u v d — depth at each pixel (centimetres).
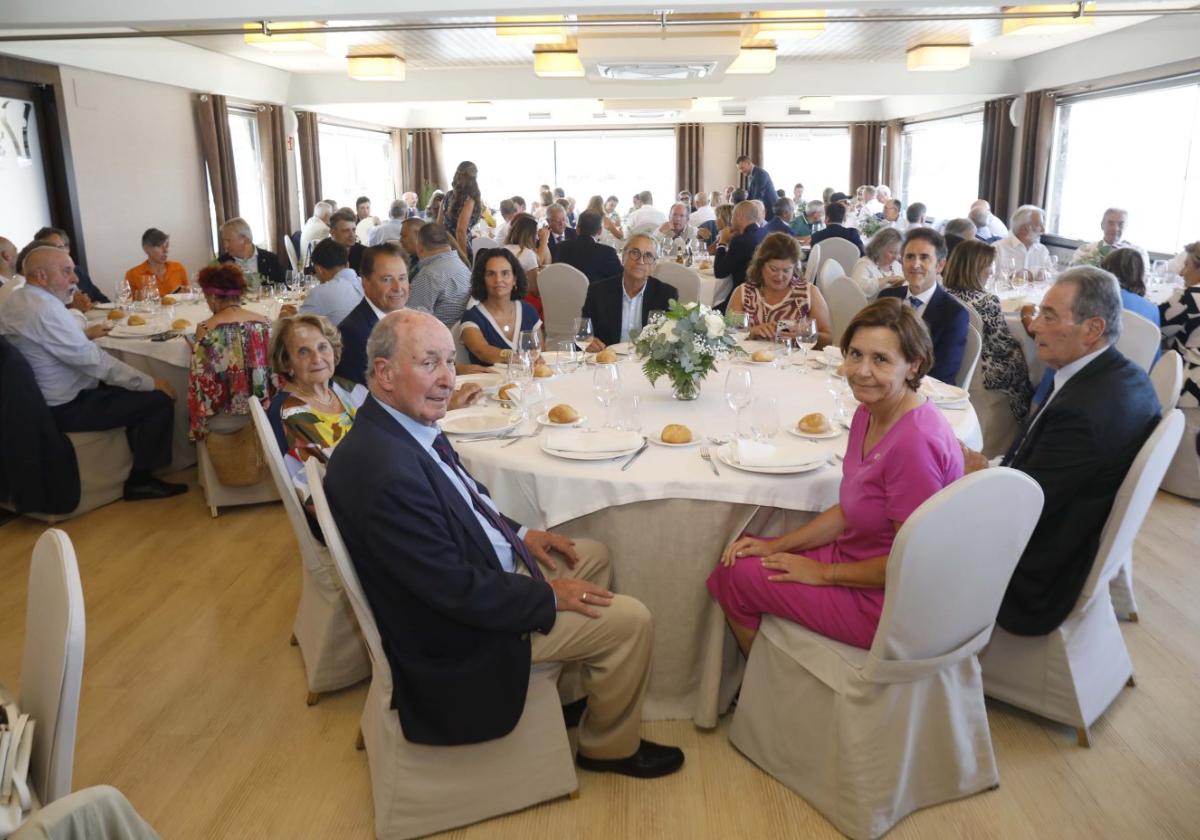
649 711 237
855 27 801
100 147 782
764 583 207
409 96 1145
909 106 1352
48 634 137
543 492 221
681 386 279
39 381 388
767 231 757
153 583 331
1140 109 887
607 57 727
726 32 723
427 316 188
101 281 790
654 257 409
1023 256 673
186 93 917
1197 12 684
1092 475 211
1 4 478
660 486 214
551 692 202
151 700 255
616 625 200
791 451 230
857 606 195
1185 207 823
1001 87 1067
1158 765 218
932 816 201
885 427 203
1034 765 218
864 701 188
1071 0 526
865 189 1102
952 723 198
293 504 240
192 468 475
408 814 193
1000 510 175
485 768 197
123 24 484
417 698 184
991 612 191
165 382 431
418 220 586
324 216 966
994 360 403
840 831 197
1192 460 390
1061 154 1031
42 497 378
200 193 951
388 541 174
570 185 1608
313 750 232
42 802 133
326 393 279
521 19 712
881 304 196
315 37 750
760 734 217
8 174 691
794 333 337
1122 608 286
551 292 550
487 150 1589
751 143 1493
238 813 208
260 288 601
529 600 185
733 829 199
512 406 271
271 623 301
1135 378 218
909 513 190
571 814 204
